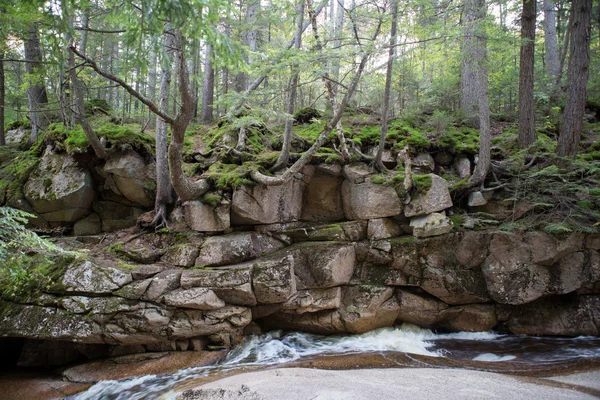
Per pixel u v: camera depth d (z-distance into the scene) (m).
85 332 6.76
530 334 8.17
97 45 12.86
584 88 8.46
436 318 8.32
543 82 13.47
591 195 8.18
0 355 7.71
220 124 11.62
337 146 9.81
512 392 5.06
